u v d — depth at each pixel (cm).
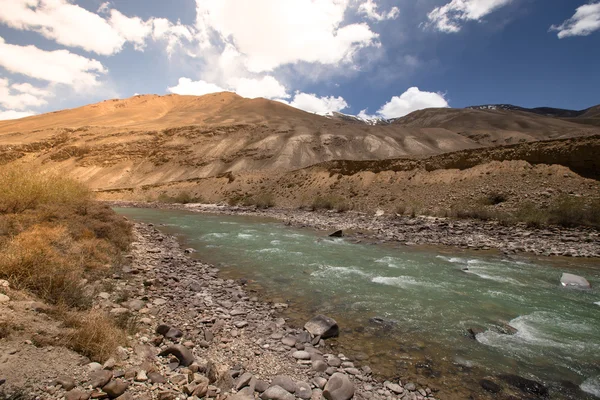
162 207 4809
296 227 2369
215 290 909
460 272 1124
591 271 1141
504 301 845
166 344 533
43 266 637
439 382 492
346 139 10731
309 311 780
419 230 2031
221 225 2508
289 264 1241
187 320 666
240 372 472
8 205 1180
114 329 500
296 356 543
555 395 466
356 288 953
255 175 5222
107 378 363
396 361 553
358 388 463
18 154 11712
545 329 681
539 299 859
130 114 19475
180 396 368
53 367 361
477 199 2467
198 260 1297
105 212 1620
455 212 2380
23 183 1323
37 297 557
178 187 6238
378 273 1112
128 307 683
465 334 659
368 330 677
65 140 12519
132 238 1537
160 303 750
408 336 650
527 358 567
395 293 907
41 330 432
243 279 1030
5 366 335
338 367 524
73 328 467
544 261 1289
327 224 2472
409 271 1138
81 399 321
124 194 6612
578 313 766
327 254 1420
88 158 10831
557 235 1695
